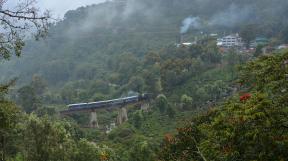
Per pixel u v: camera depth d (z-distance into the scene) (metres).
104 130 86.81
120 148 63.38
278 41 111.38
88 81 140.00
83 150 39.81
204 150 15.88
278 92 15.62
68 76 162.25
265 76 16.72
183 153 24.61
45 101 115.69
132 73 127.62
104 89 124.06
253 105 14.09
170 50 124.38
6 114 15.23
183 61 100.19
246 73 18.30
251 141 13.96
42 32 12.85
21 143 30.50
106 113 103.19
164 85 98.00
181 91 93.69
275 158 13.54
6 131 19.38
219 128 15.00
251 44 125.62
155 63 117.25
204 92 84.62
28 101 86.88
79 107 89.69
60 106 106.06
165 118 81.62
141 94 97.31
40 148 31.73
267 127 13.83
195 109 81.25
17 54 12.80
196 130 24.72
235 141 14.30
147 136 73.06
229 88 81.50
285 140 13.34
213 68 100.31
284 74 16.00
